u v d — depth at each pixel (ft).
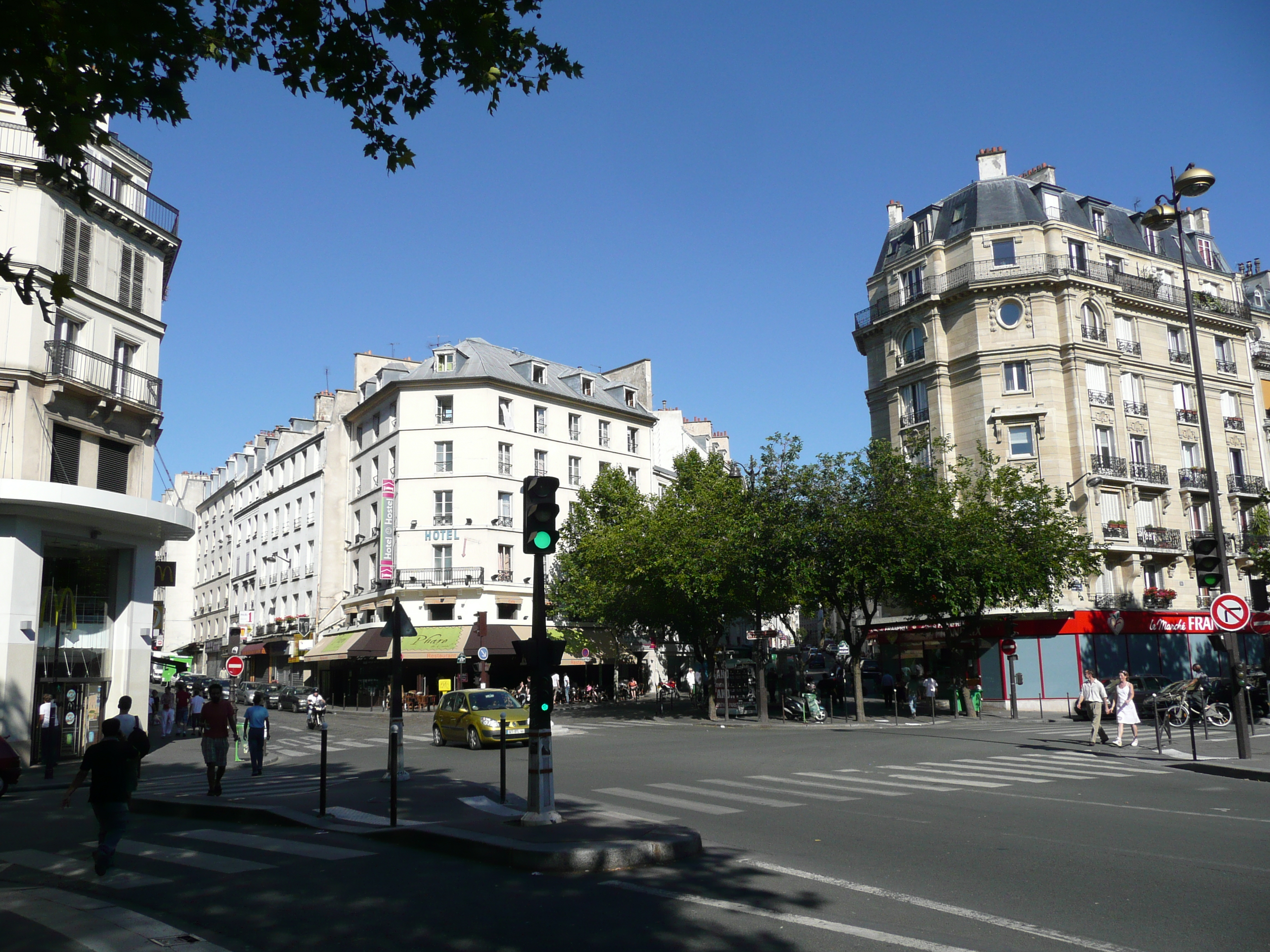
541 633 33.71
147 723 86.99
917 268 140.05
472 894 24.81
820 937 20.52
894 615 141.18
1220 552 57.31
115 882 27.63
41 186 78.13
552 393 165.48
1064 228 132.16
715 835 33.71
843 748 70.79
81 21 22.66
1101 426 128.67
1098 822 35.65
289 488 195.00
